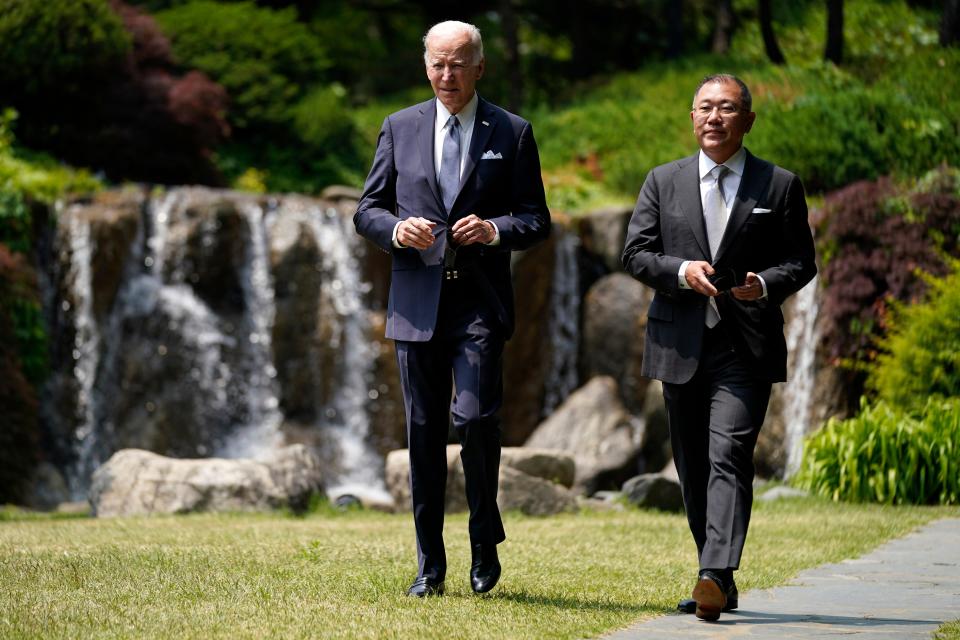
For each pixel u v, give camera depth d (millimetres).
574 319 29266
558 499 17641
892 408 19984
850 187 24062
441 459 8508
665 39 48844
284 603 7977
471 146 8492
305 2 50250
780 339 8188
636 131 36281
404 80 50094
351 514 17672
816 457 19797
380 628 7070
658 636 7152
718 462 7938
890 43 38219
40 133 31469
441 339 8414
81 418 25891
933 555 12117
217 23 38562
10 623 7113
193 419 26891
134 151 31969
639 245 8445
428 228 8133
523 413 28734
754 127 28484
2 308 23609
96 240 26328
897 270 22953
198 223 27641
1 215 25250
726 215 8312
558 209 32531
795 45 42125
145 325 26828
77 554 10719
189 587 8633
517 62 41625
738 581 9945
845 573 10656
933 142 26688
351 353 28344
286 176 37594
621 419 26609
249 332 27891
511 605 8047
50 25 30594
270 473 17656
